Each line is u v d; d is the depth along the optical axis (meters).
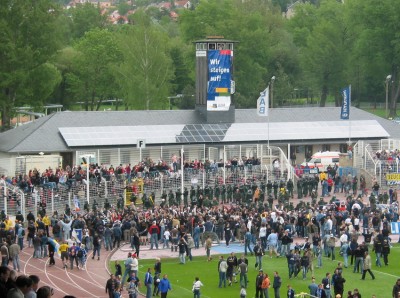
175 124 173.25
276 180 152.75
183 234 110.12
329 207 125.75
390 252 115.88
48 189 130.75
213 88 175.88
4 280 42.81
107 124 169.25
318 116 185.00
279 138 175.12
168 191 144.12
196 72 177.00
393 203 132.12
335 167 157.25
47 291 41.31
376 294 96.06
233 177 150.50
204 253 115.19
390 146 176.62
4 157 160.00
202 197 133.88
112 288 86.00
